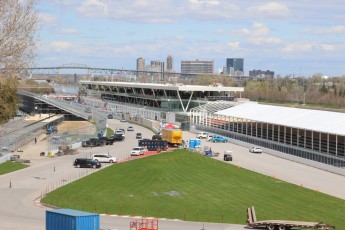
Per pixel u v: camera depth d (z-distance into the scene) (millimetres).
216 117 193375
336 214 78875
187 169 112500
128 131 196250
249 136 164500
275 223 65438
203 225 68125
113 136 164125
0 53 59812
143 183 96688
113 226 67062
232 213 76500
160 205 80625
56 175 104812
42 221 69438
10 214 73375
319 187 98938
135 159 124062
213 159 130000
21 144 151750
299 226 64438
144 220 70812
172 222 70312
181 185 96125
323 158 121438
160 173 105438
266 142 148875
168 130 152625
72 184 95000
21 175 104812
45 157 130250
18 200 82562
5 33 59625
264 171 115375
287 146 137875
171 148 148750
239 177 106812
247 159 132375
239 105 195500
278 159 133750
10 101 143375
